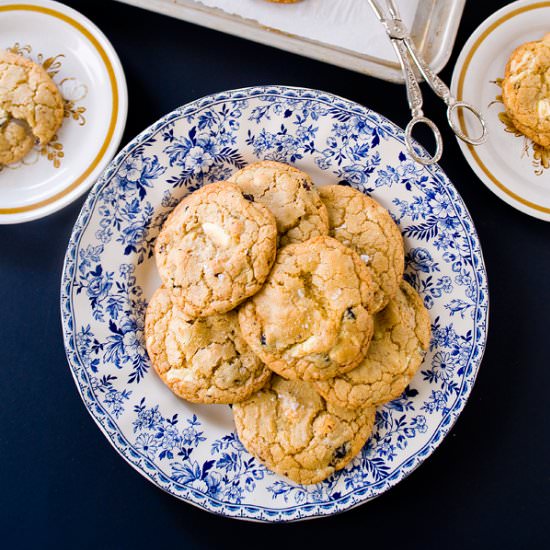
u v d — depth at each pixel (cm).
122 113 83
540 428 85
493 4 85
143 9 84
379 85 85
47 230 85
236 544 84
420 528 85
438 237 81
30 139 84
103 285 81
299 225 78
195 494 80
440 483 85
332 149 81
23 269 85
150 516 84
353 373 78
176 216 78
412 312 80
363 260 79
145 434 80
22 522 84
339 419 79
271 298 76
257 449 79
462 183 85
